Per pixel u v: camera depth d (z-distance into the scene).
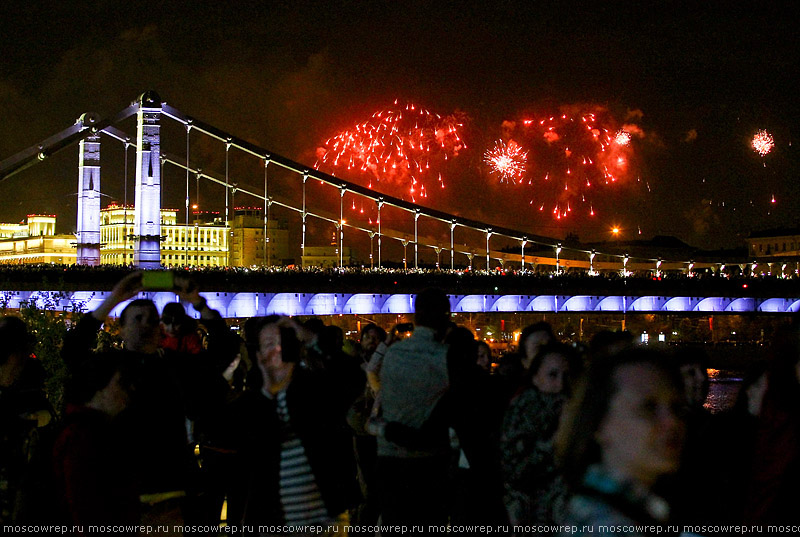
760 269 159.00
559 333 122.56
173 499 8.71
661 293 92.44
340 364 9.31
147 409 8.33
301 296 76.69
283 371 7.68
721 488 7.42
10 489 7.25
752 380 7.63
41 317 17.27
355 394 9.22
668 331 124.88
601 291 90.06
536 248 168.62
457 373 8.07
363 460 10.75
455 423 8.02
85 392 6.89
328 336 9.48
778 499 6.31
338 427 7.89
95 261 77.94
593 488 4.02
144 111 71.50
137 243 69.31
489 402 8.04
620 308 93.12
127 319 8.68
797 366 6.36
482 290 84.56
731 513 7.38
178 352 8.99
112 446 6.70
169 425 8.48
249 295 73.38
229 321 79.69
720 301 97.19
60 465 6.65
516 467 7.05
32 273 64.31
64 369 16.55
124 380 6.99
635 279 91.38
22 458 7.38
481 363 11.62
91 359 7.02
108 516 6.48
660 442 3.94
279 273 73.75
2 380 8.55
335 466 7.76
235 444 8.39
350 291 77.75
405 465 8.14
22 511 7.22
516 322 118.25
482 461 7.96
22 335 8.60
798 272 130.75
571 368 7.27
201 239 191.75
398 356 8.24
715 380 69.81
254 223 199.50
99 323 8.99
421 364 8.08
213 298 71.00
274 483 7.55
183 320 10.68
